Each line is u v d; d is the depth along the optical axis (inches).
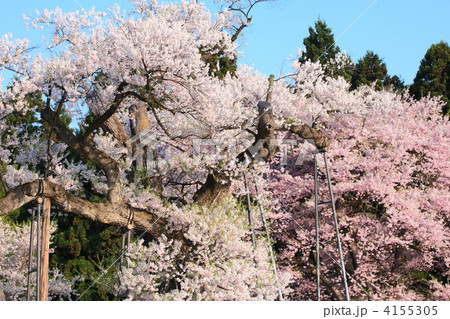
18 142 481.7
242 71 541.0
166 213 436.5
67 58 380.8
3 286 473.4
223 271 386.6
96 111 470.0
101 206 407.2
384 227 582.6
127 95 412.5
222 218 396.5
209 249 406.9
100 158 424.8
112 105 407.2
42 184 363.9
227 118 425.1
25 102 394.0
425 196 581.9
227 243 394.3
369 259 579.5
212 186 441.7
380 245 586.6
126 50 367.6
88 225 794.2
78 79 382.3
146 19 384.8
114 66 385.4
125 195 443.8
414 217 557.0
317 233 422.0
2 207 353.4
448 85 1067.3
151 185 480.4
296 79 579.5
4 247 490.6
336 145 595.8
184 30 411.5
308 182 593.3
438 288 549.0
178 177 508.4
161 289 420.5
